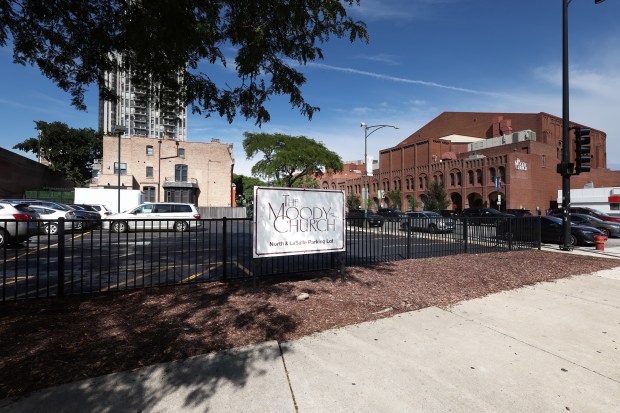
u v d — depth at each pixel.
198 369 3.12
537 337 4.04
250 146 40.25
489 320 4.55
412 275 6.94
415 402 2.74
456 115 78.31
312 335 3.94
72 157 56.56
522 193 45.41
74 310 4.63
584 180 57.22
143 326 4.05
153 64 4.95
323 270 7.41
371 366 3.28
